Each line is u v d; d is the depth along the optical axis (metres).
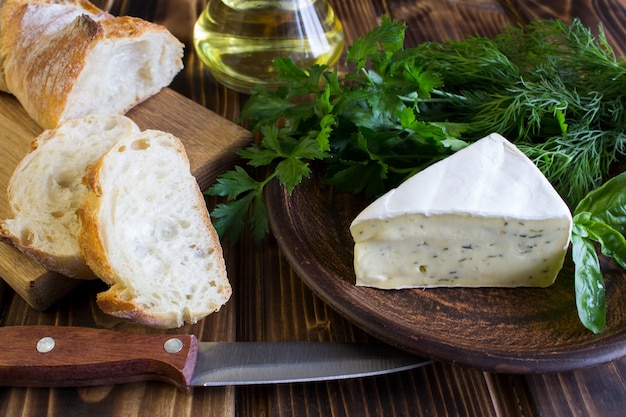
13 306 0.52
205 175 0.59
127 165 0.52
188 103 0.64
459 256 0.51
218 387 0.48
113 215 0.50
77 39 0.59
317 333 0.51
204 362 0.48
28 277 0.50
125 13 0.76
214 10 0.64
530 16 0.78
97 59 0.60
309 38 0.64
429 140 0.54
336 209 0.55
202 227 0.53
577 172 0.55
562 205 0.50
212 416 0.47
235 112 0.66
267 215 0.53
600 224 0.51
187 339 0.47
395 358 0.48
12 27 0.62
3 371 0.46
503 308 0.50
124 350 0.47
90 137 0.55
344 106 0.56
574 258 0.49
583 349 0.46
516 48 0.65
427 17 0.77
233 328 0.51
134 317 0.48
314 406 0.47
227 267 0.54
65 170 0.54
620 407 0.47
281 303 0.52
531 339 0.48
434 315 0.50
